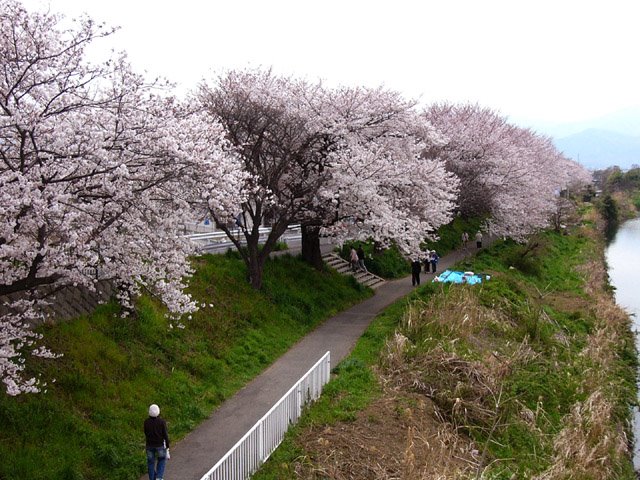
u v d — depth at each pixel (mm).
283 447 11773
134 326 15133
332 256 30250
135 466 11047
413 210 24438
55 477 9852
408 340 17953
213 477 9133
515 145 46344
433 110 45125
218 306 18781
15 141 10383
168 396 13664
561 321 24938
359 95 23031
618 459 15172
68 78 10312
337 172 20797
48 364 12211
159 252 11922
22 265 10711
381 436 12727
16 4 9711
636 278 42719
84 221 10523
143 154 10812
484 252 39000
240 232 25969
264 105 21281
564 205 57719
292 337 19797
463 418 14555
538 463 13789
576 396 17578
